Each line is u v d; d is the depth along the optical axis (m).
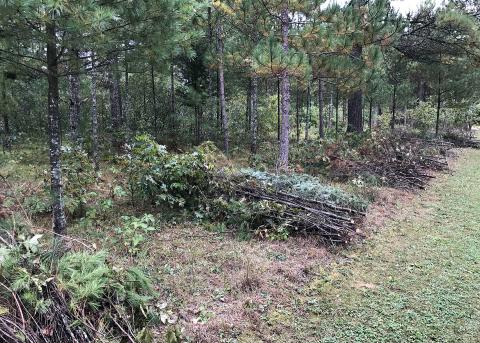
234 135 14.44
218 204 6.31
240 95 17.22
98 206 6.43
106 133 12.84
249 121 16.12
